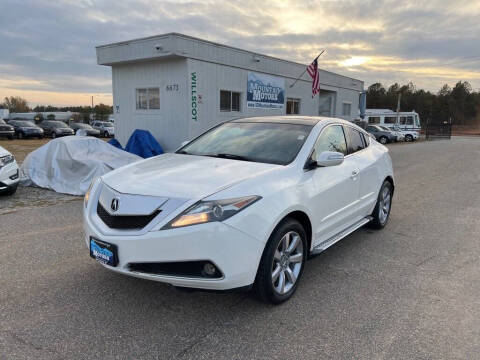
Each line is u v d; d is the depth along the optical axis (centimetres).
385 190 564
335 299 343
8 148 2056
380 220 554
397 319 311
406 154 2012
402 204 749
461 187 956
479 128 8631
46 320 298
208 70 1397
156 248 271
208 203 277
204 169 340
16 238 490
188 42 1295
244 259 284
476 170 1308
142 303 327
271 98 1756
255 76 1634
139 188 301
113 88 1556
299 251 348
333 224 409
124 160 877
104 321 298
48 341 271
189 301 332
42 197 749
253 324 299
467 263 437
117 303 326
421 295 354
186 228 269
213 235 271
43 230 526
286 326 297
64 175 818
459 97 10469
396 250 478
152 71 1416
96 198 333
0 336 276
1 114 6284
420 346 275
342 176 416
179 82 1344
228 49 1465
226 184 298
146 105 1471
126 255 280
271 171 333
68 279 370
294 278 343
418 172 1250
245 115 1609
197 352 262
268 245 306
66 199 732
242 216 282
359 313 319
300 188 341
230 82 1505
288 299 339
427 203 759
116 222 294
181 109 1357
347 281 383
